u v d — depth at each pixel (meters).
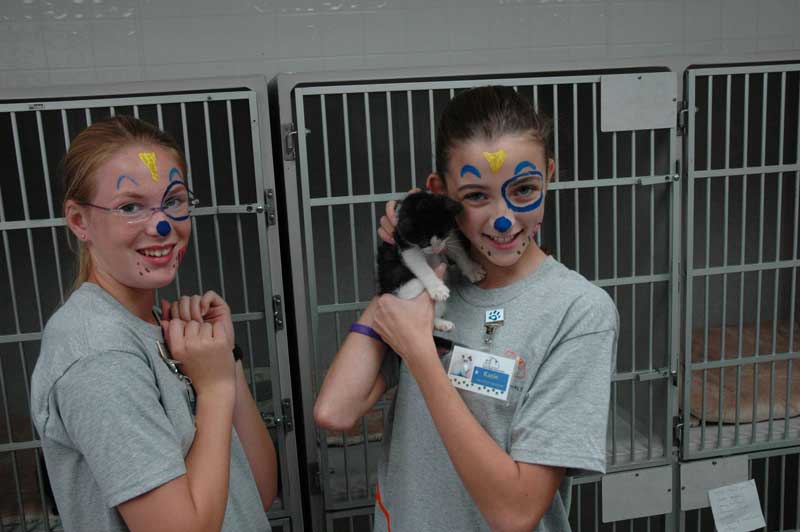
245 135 1.60
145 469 0.74
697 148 1.98
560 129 1.75
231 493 0.92
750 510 1.71
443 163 0.94
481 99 0.90
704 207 2.08
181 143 1.62
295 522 1.55
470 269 0.99
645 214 1.64
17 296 1.77
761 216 1.59
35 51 1.84
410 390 0.99
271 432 1.59
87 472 0.81
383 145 1.84
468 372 0.93
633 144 1.52
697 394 1.82
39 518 1.52
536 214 0.90
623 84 1.48
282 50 1.95
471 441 0.81
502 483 0.80
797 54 1.54
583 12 2.08
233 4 1.91
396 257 1.00
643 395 1.75
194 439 0.85
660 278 1.58
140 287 0.88
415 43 2.02
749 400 1.79
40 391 0.77
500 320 0.93
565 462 0.81
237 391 1.09
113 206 0.83
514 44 2.06
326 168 1.44
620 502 1.65
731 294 2.19
